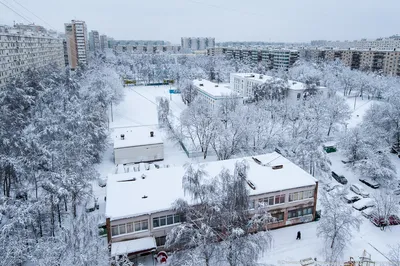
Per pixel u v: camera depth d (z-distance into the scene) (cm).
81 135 4844
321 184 4538
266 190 3362
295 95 8281
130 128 6281
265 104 7025
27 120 5834
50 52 13512
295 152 5069
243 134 5291
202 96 9094
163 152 5456
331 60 16438
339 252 2972
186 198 3162
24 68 9969
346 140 5112
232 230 2495
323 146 5188
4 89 6875
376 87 10038
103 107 7200
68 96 7456
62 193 3106
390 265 2912
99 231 3253
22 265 2822
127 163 5241
